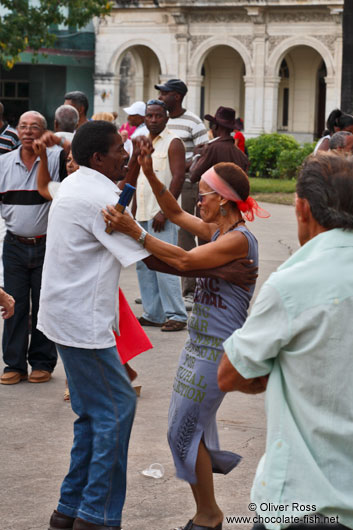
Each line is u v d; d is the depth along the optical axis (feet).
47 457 15.52
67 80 115.14
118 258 11.71
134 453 15.71
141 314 26.66
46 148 18.42
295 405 8.17
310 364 8.05
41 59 109.81
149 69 115.03
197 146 26.55
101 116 33.04
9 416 17.74
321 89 112.27
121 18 106.22
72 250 11.81
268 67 101.09
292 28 99.35
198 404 11.86
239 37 101.81
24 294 19.90
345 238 8.24
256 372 8.29
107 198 11.81
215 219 12.09
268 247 42.01
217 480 14.58
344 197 8.25
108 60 107.65
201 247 11.80
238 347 8.32
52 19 84.02
